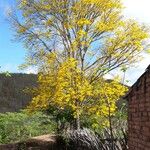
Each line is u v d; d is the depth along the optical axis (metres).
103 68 17.28
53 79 16.89
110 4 18.34
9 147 17.84
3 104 33.06
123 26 18.23
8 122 20.56
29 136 20.25
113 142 11.34
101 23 17.95
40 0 18.83
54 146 16.31
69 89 16.55
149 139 5.79
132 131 6.84
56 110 18.00
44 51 18.55
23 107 33.12
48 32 18.61
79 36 17.50
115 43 18.12
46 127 21.16
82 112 17.52
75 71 16.94
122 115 15.43
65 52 18.58
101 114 16.56
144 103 6.02
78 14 18.58
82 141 13.24
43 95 17.00
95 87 16.61
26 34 18.98
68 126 17.27
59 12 18.50
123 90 16.50
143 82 6.01
